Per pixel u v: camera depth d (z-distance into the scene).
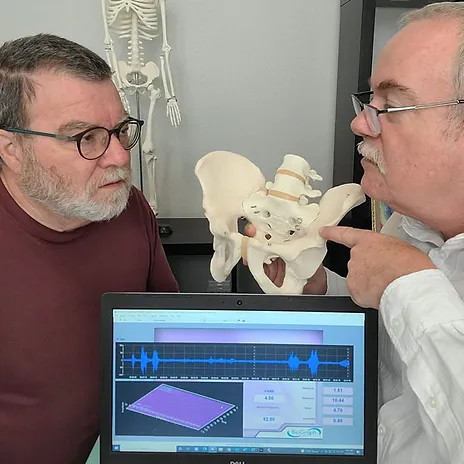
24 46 1.05
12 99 1.04
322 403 0.92
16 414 1.12
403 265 0.82
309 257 0.97
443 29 0.84
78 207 1.06
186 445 0.93
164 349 0.92
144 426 0.93
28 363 1.11
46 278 1.12
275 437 0.92
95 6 1.95
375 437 0.91
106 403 0.92
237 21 2.01
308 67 2.07
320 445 0.91
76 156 1.03
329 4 2.03
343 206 0.98
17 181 1.09
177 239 1.76
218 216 1.00
